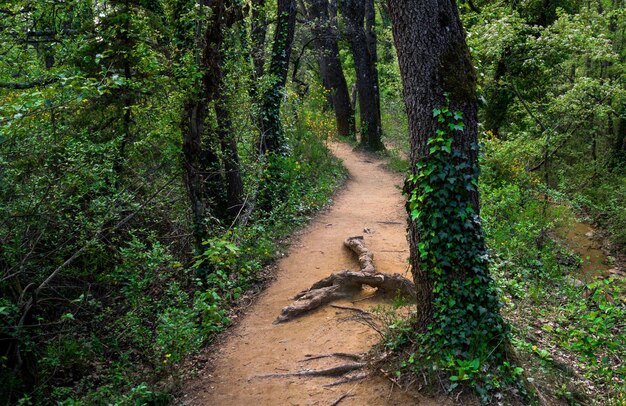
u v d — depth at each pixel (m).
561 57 16.16
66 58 9.02
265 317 7.88
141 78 9.72
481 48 13.64
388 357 5.61
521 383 4.98
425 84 5.14
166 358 6.56
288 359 6.45
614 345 5.52
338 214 13.55
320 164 17.78
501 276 8.59
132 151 9.62
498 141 14.20
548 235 11.76
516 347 5.91
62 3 9.40
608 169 16.28
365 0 24.77
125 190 8.78
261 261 9.92
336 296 7.82
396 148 24.30
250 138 12.04
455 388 4.92
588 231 13.13
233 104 10.48
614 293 5.80
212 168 10.70
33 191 7.15
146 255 7.55
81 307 7.96
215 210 11.14
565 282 9.26
